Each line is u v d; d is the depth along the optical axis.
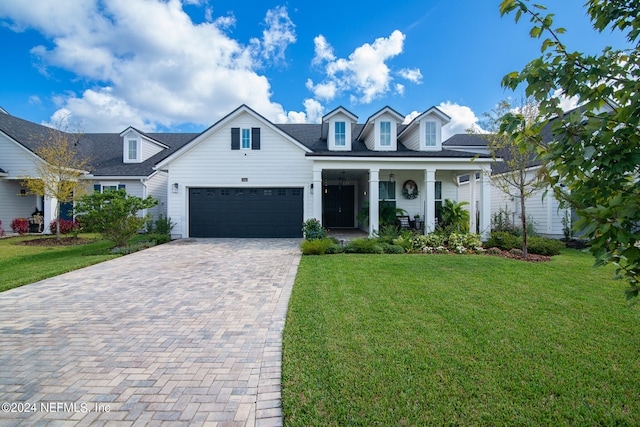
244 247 10.88
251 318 4.39
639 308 4.45
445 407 2.39
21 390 2.75
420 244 10.12
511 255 9.02
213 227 13.59
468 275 6.47
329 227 18.45
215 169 13.52
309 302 4.83
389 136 13.23
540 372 2.85
